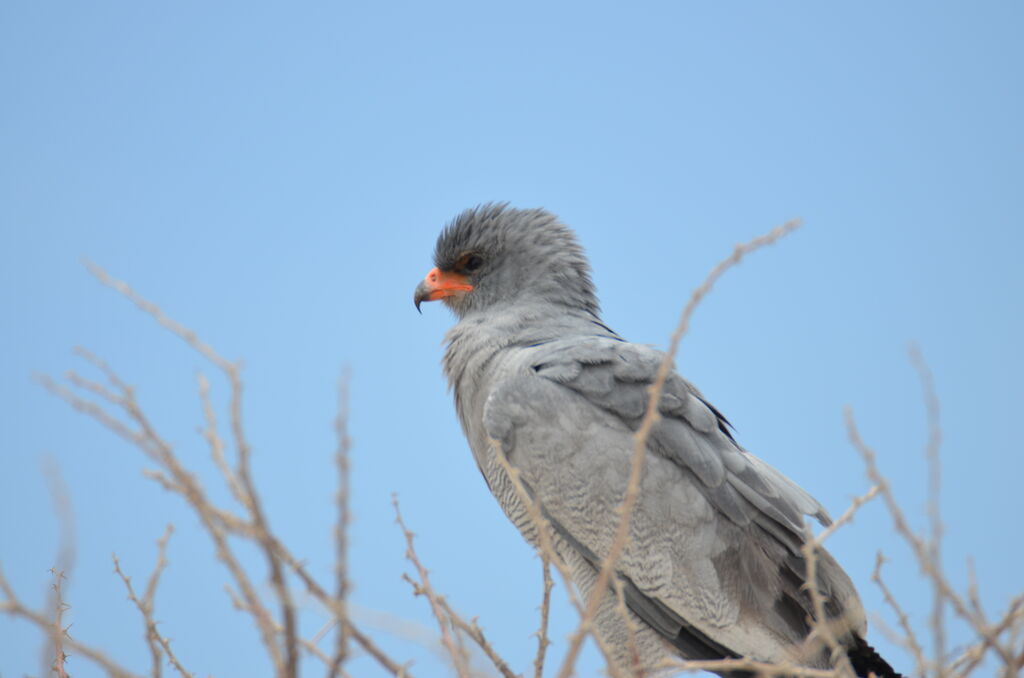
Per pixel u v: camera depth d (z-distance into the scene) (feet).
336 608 17.37
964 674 21.44
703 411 37.68
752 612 35.17
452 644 21.25
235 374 17.38
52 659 23.95
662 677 27.37
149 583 23.72
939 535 20.27
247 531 17.04
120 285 18.65
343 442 17.26
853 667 34.55
